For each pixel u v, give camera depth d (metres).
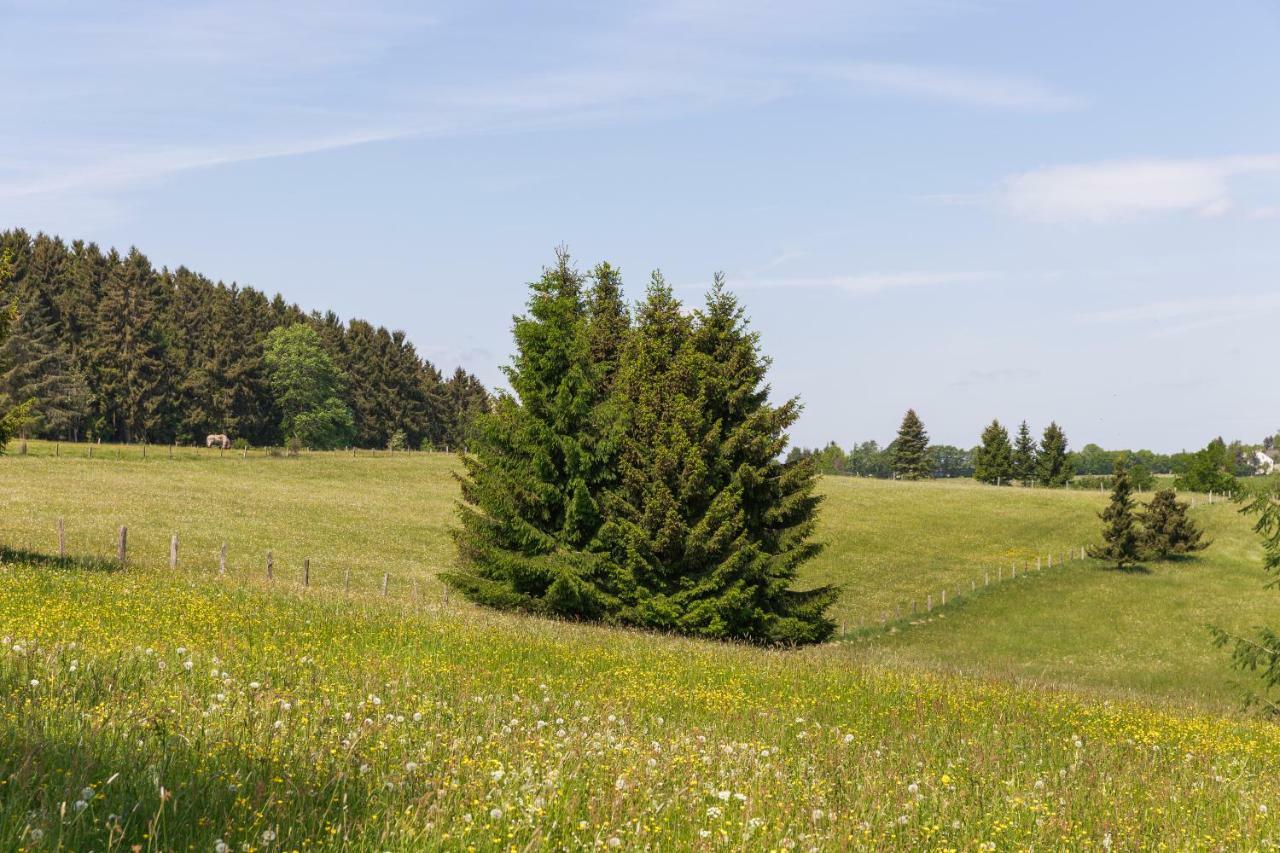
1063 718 16.25
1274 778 11.76
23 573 20.73
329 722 8.62
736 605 31.34
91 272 126.75
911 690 17.55
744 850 6.29
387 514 68.88
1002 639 52.47
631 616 31.34
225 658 12.51
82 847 5.08
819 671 19.22
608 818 6.54
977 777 9.71
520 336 32.38
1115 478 73.19
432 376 167.12
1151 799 9.56
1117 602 61.34
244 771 6.64
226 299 140.25
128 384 116.00
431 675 13.55
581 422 32.62
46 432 107.25
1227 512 91.38
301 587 25.33
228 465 86.75
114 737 7.05
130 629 14.37
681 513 31.94
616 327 42.03
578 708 12.06
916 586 64.38
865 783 8.74
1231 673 46.19
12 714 7.40
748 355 34.47
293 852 5.33
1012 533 86.75
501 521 32.03
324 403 130.88
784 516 33.97
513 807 6.44
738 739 11.14
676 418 32.09
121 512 55.00
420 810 6.20
